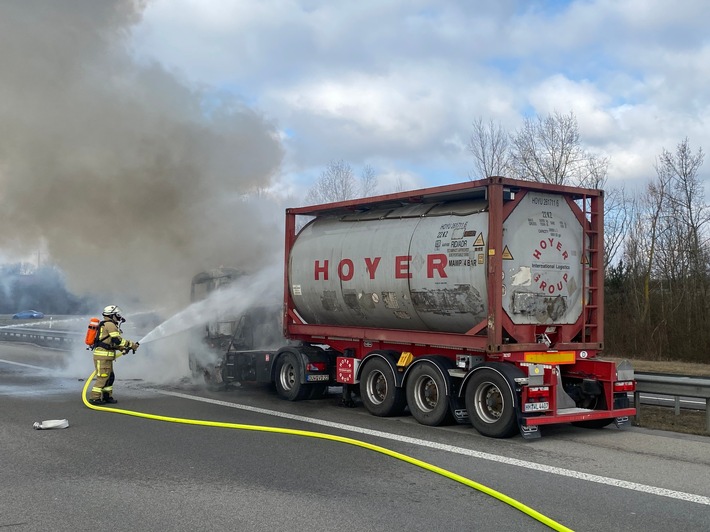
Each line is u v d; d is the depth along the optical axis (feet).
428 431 29.45
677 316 92.22
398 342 33.63
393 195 33.19
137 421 30.94
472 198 31.09
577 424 31.86
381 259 33.27
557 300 30.55
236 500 18.74
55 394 39.55
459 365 29.84
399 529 16.40
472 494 19.49
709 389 29.53
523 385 27.48
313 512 17.70
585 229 31.63
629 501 18.84
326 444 26.27
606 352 95.14
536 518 17.17
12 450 24.88
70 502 18.51
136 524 16.66
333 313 37.09
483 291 28.71
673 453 25.13
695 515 17.60
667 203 99.66
